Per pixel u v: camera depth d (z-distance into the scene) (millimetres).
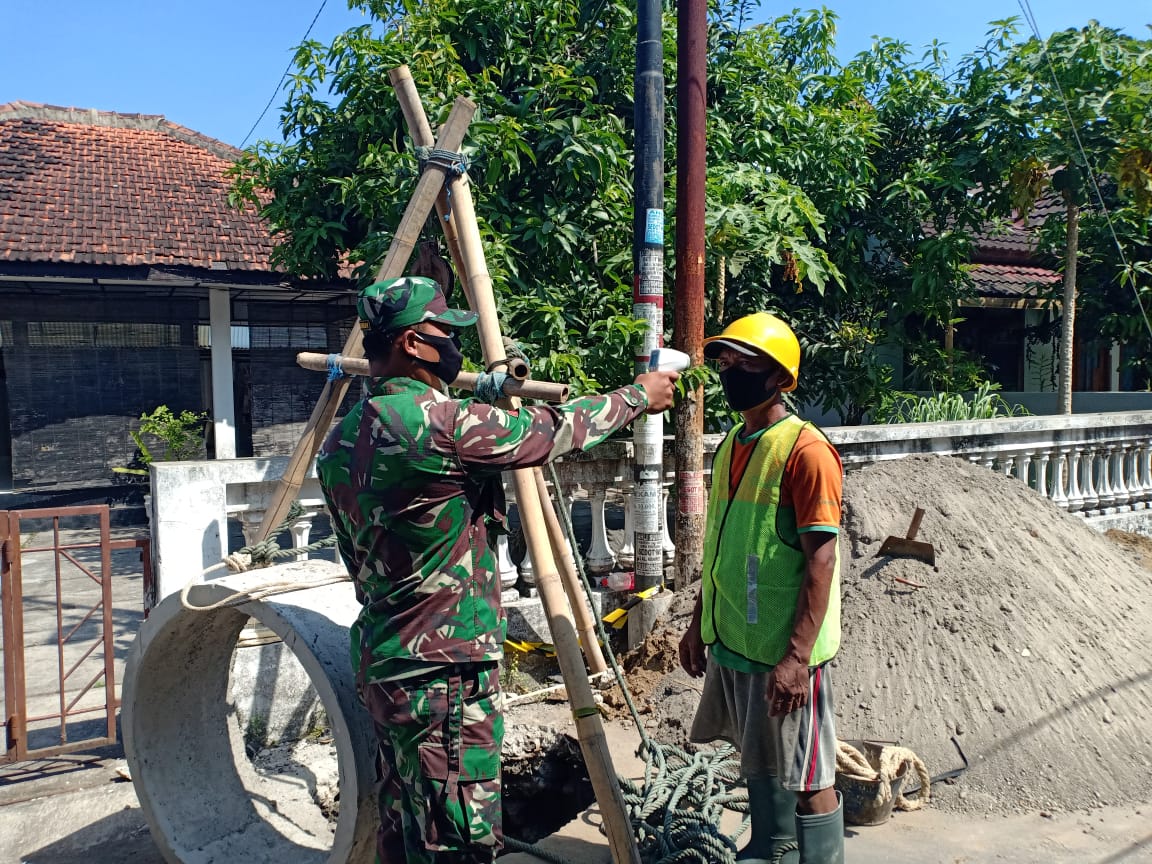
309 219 6824
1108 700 3980
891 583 4438
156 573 4195
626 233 5902
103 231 10266
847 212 8688
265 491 4492
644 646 4797
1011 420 7137
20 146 12031
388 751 2289
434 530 2105
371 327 2217
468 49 6062
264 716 4133
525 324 5305
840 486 2549
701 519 5234
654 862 2953
